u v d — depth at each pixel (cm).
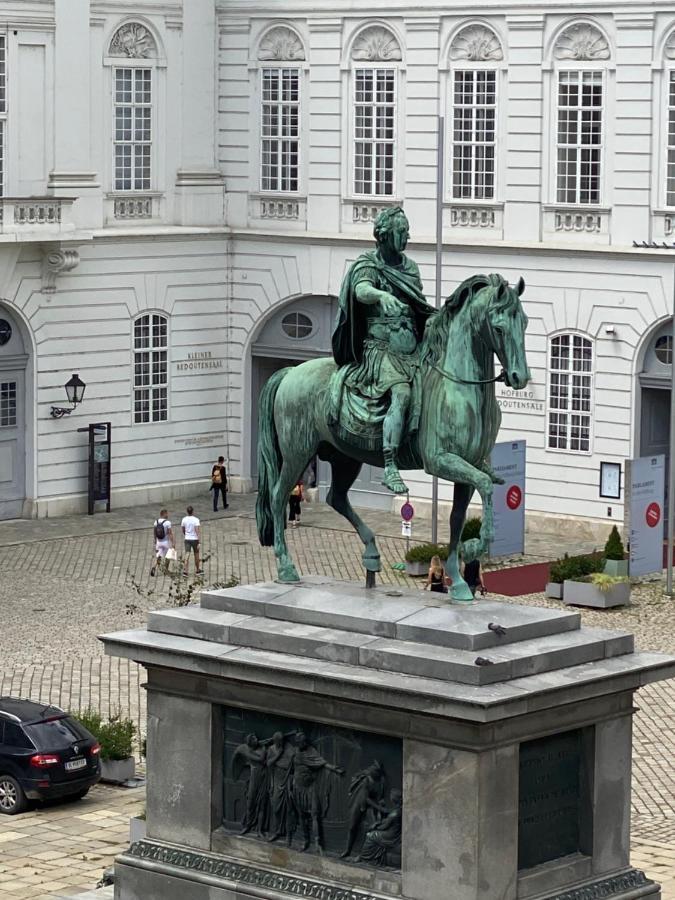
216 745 2308
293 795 2248
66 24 5178
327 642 2203
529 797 2167
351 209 5322
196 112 5478
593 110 4941
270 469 2414
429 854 2133
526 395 5041
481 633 2152
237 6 5444
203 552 4788
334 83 5316
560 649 2164
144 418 5403
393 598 2295
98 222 5278
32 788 3006
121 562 4659
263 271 5472
